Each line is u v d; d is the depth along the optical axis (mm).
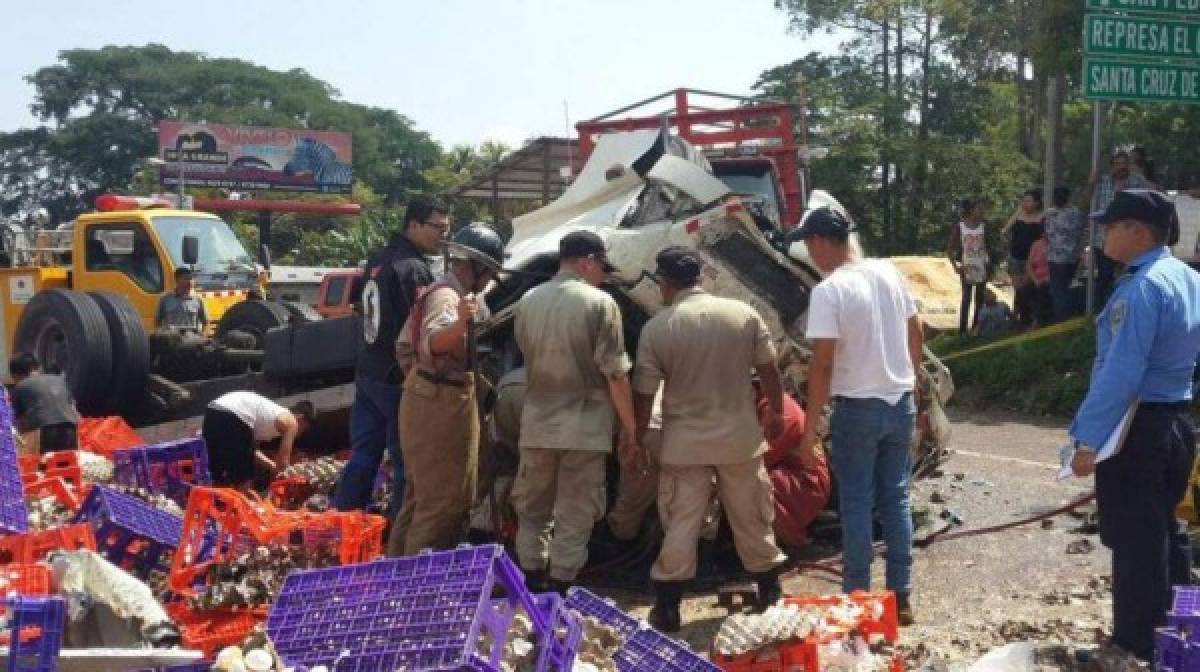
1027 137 39375
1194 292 4906
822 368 5785
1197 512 6176
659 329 6031
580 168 13508
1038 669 4855
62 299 10539
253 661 3637
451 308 6246
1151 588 4938
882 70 42094
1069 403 12859
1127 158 13617
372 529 5941
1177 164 22094
